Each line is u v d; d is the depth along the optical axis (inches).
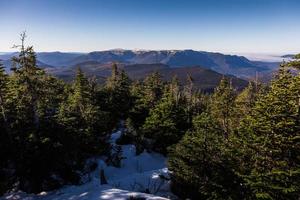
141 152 2046.0
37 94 1235.9
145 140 2132.1
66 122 1256.2
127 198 872.9
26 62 1178.6
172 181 1274.6
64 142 1147.3
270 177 707.4
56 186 1152.2
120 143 2193.7
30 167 1049.5
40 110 1309.1
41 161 1043.9
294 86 700.0
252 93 1907.0
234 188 872.9
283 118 713.0
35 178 1078.4
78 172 1444.4
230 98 1635.1
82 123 1545.3
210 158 1013.2
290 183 687.1
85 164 1477.6
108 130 2161.7
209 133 1066.1
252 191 788.6
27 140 1053.8
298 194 689.6
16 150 1052.5
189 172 1074.1
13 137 1104.8
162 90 2667.3
